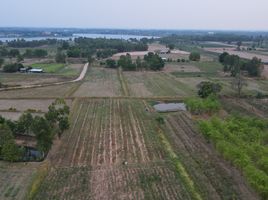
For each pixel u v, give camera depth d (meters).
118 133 64.81
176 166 50.00
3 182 44.75
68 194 42.09
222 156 52.81
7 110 78.88
